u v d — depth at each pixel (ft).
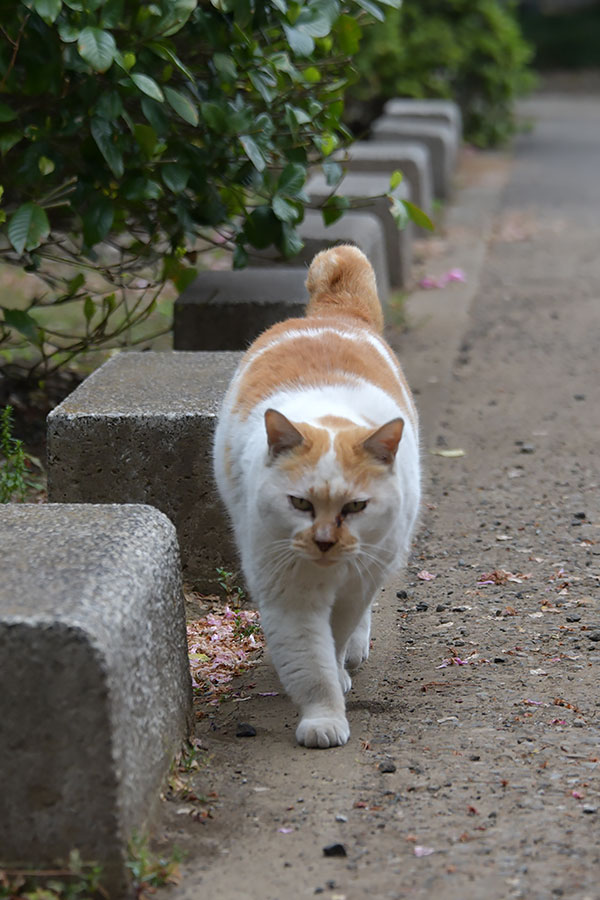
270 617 16.17
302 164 26.68
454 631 19.89
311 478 15.06
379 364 18.43
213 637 20.03
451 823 13.76
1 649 12.04
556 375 35.45
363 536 15.56
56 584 13.06
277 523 15.44
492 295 45.19
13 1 23.38
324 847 13.30
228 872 12.89
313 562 15.24
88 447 21.29
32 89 24.04
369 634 19.30
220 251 46.39
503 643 19.25
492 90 80.43
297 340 18.47
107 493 21.50
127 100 26.05
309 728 15.81
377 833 13.62
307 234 35.53
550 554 23.26
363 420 16.62
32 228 23.27
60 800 12.25
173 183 25.16
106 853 12.32
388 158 51.96
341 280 20.85
